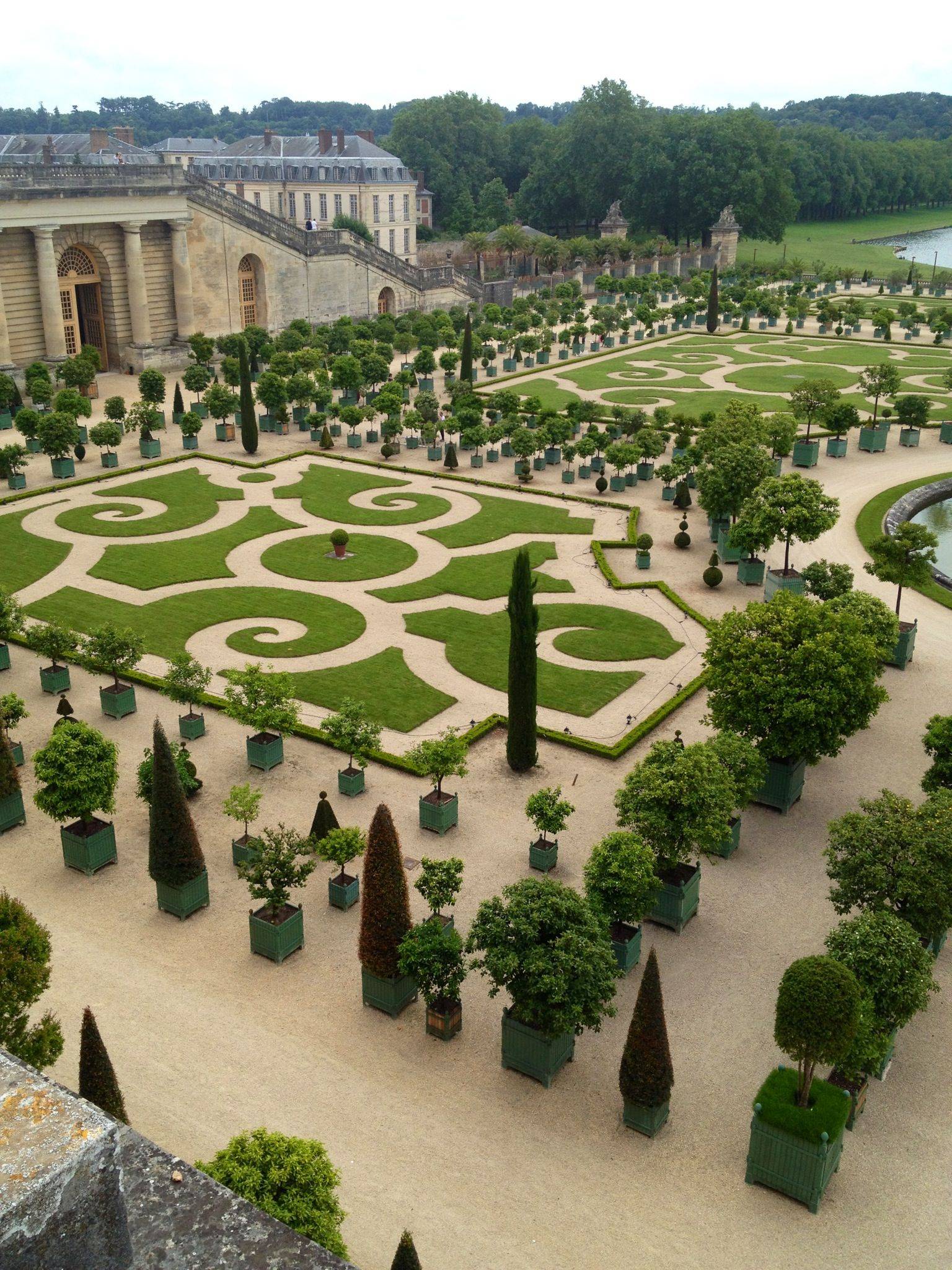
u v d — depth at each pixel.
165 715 60.53
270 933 41.25
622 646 68.94
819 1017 30.83
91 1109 7.84
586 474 107.06
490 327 162.00
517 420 114.19
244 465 107.00
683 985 40.38
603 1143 33.47
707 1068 36.38
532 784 53.88
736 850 49.16
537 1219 30.73
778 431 97.62
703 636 70.88
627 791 43.62
